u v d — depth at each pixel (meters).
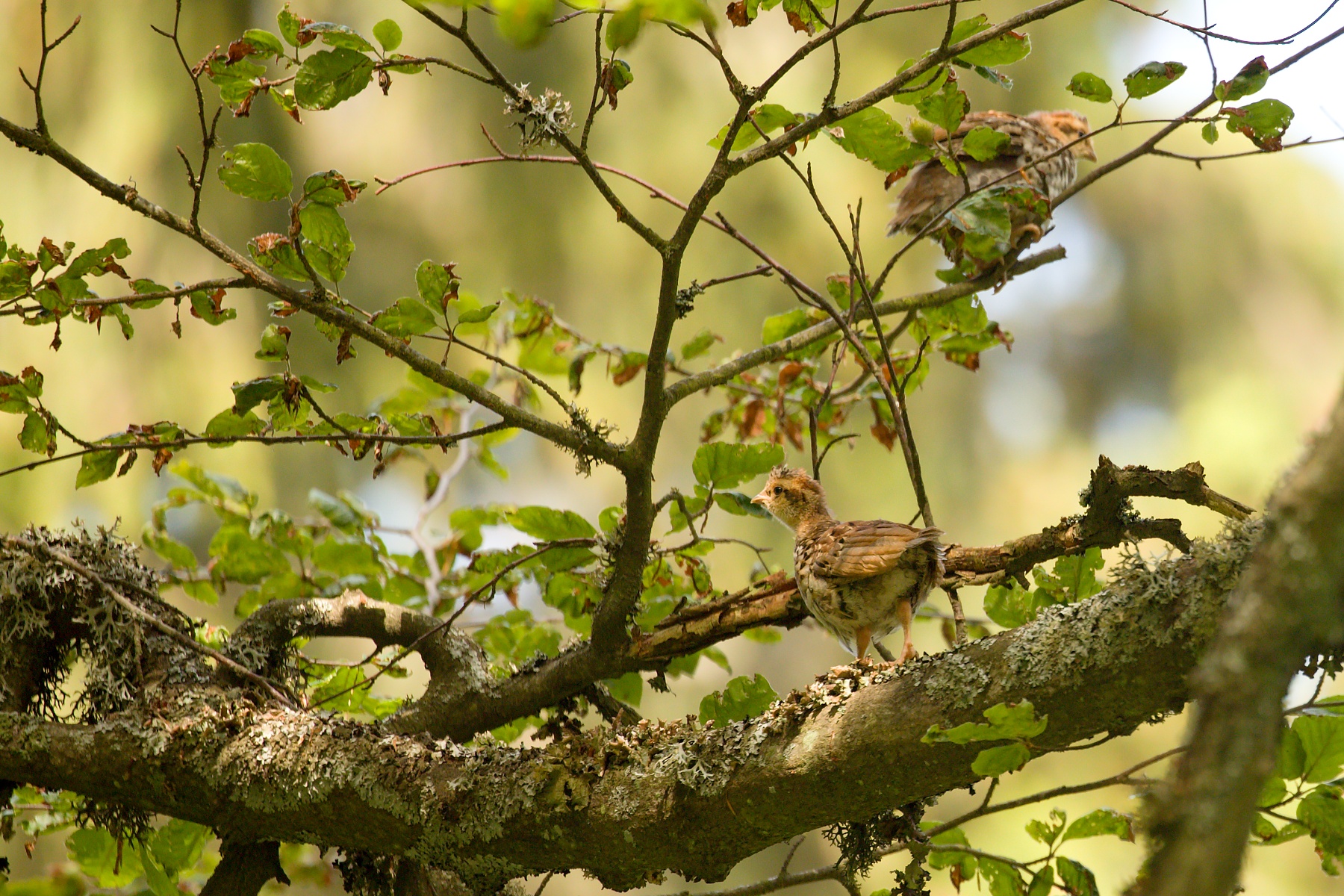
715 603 7.35
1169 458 22.72
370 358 19.19
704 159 20.28
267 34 5.95
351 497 9.88
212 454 17.25
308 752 6.21
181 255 17.83
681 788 5.53
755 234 20.14
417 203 19.75
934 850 6.36
